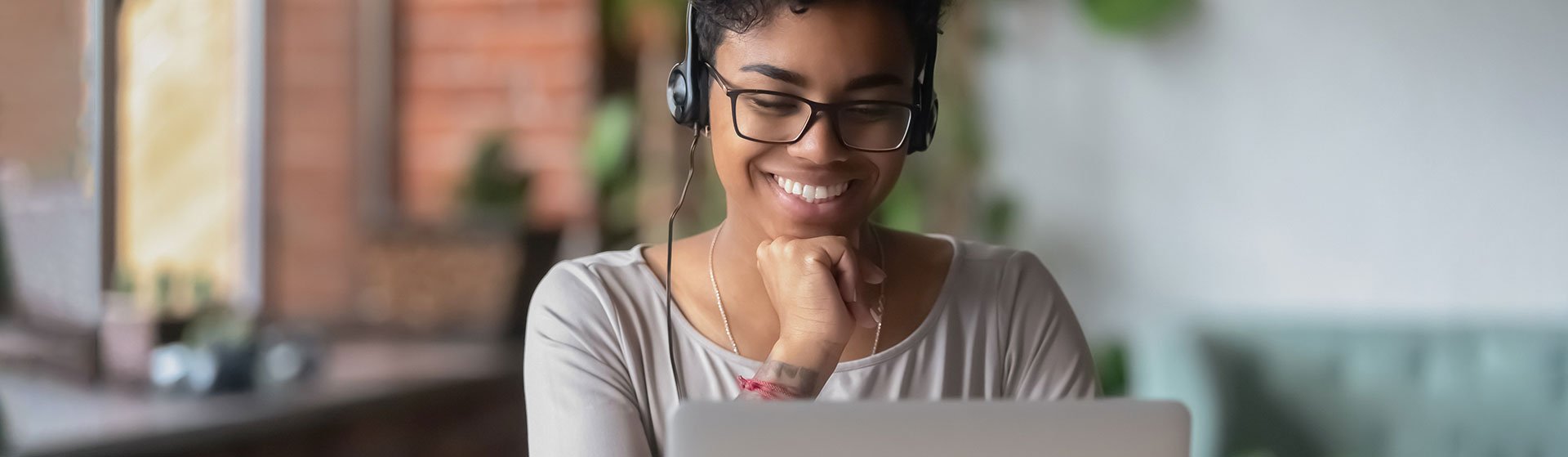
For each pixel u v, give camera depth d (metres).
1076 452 0.83
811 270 1.06
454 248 3.24
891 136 1.06
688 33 1.12
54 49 2.70
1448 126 3.19
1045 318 1.23
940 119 3.33
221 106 3.17
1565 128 3.12
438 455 2.86
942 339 1.18
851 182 1.09
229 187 3.21
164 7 2.96
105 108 2.77
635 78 3.50
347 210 3.46
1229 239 3.33
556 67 3.41
